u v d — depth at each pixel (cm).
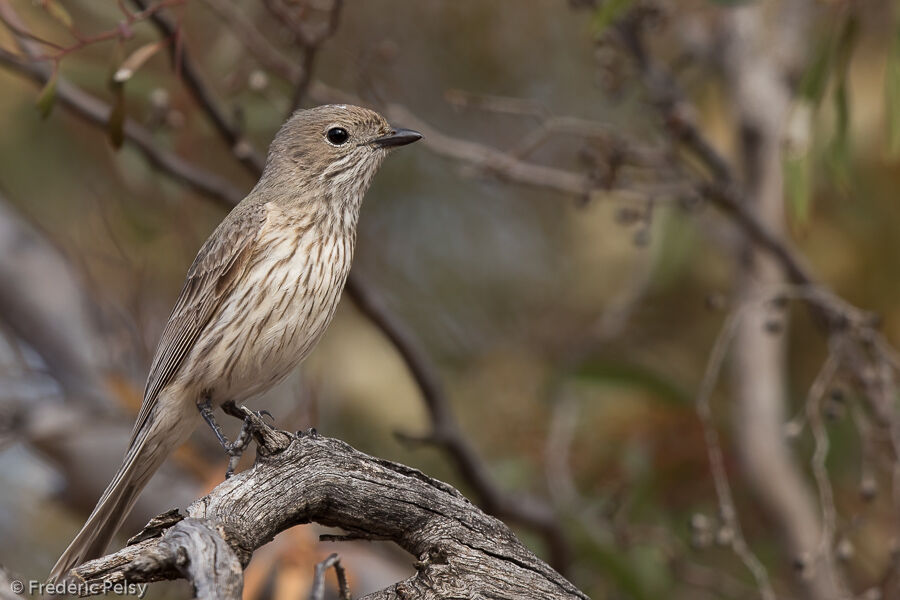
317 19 1416
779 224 1382
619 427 1368
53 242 1441
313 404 1177
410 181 1571
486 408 1464
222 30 1312
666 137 1255
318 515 770
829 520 1027
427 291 1555
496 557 765
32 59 942
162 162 1195
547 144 1557
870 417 1237
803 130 1171
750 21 1415
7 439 1308
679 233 1396
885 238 1423
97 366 1372
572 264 1540
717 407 1398
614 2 1080
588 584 1365
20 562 1433
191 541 660
